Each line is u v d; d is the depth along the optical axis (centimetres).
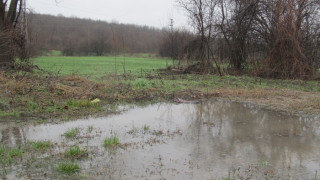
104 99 1128
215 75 1986
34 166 533
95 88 1288
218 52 2208
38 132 734
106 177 498
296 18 1795
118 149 630
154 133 752
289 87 1521
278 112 1000
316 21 1922
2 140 668
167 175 510
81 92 1185
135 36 6662
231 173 523
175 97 1225
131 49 6494
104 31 7012
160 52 5400
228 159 588
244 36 2083
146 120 881
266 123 865
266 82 1691
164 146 655
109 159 574
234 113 988
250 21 2020
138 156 593
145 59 4878
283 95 1292
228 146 664
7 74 1398
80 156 583
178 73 2105
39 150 610
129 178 496
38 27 5875
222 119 910
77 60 4188
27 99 1023
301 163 573
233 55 2136
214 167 548
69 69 2411
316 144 686
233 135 748
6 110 905
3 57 1697
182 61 2250
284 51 1830
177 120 890
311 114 967
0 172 505
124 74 1852
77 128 768
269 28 1925
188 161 573
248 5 1994
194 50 2148
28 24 2211
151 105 1091
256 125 844
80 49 6838
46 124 803
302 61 1828
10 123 800
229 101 1178
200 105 1106
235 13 2127
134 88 1338
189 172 524
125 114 945
